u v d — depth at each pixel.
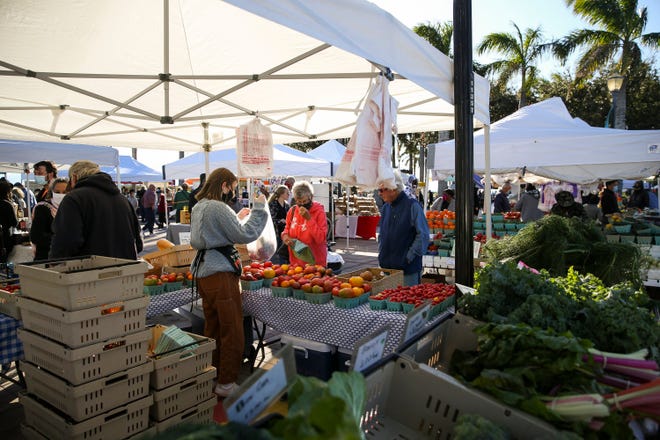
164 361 2.67
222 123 5.79
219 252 3.36
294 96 4.61
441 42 20.45
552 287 1.95
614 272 3.03
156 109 4.92
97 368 2.38
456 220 2.85
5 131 5.17
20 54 3.24
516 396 1.30
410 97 4.57
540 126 6.77
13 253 6.12
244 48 3.46
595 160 5.56
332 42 2.04
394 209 4.11
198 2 2.84
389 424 1.50
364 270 3.85
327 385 1.09
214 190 3.43
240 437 0.93
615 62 19.92
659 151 5.31
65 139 5.65
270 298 3.58
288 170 10.55
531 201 9.23
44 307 2.38
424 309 1.82
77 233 3.17
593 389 1.34
